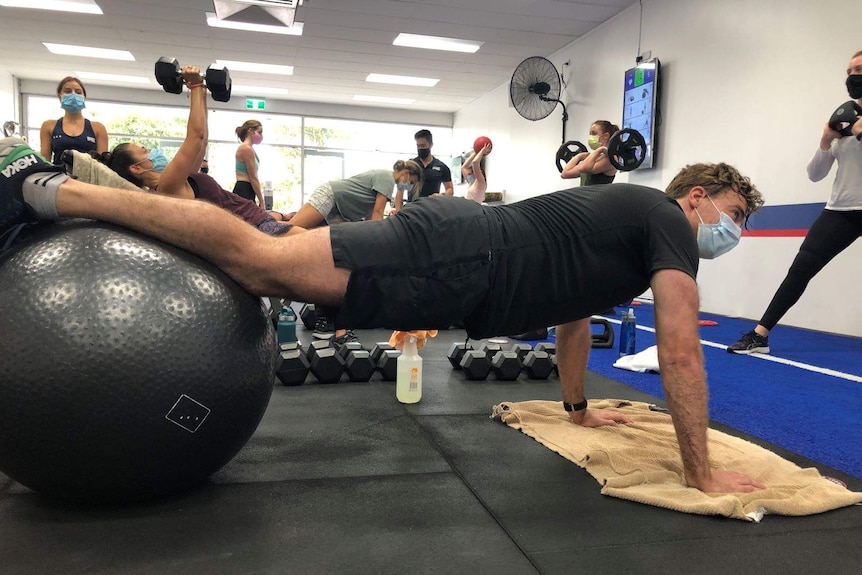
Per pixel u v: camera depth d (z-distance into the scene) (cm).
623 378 291
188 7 710
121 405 115
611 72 714
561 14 702
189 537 119
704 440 144
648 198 151
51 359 112
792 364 326
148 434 119
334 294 138
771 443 196
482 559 115
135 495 130
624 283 152
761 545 124
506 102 1029
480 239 143
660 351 144
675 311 141
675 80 600
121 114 1167
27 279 118
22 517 126
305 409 219
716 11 543
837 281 429
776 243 483
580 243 148
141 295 119
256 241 133
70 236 124
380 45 840
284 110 1207
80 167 197
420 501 141
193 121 238
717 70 543
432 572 110
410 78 1020
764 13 491
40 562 108
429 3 679
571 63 804
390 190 374
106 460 119
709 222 163
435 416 213
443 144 1319
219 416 127
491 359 282
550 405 219
